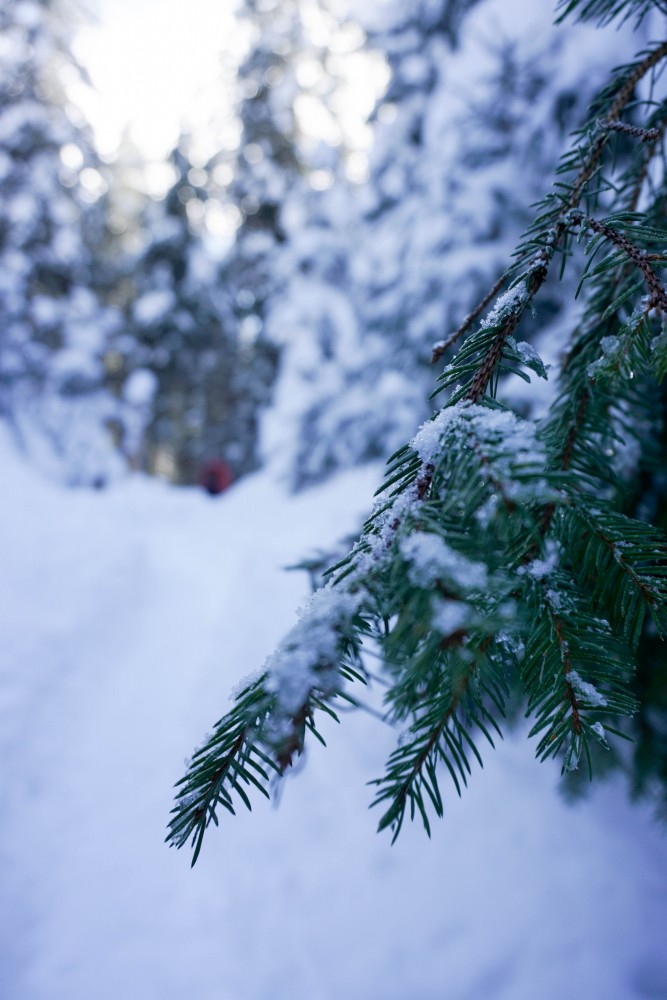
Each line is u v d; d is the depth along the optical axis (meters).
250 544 7.90
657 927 3.20
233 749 0.50
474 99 4.05
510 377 2.63
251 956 3.38
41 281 15.30
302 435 9.80
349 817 3.99
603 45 3.20
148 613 6.94
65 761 4.86
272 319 13.06
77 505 8.62
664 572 0.60
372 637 0.46
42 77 15.45
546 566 0.62
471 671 0.53
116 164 21.38
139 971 3.38
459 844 3.72
